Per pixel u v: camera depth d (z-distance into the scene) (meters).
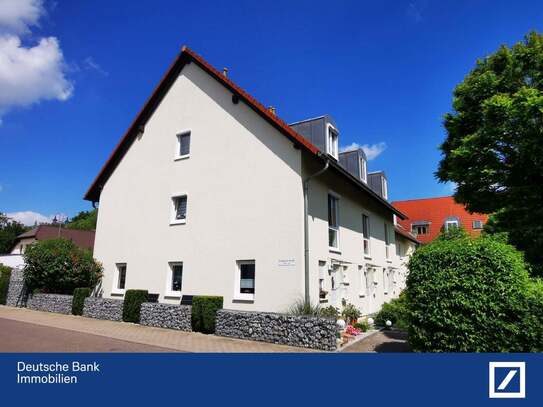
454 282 7.00
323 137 13.86
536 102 12.14
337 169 12.64
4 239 62.81
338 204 14.97
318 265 12.46
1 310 16.89
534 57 14.48
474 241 7.38
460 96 15.83
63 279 16.55
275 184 12.55
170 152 15.76
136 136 17.30
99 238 17.48
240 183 13.35
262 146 13.09
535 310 6.46
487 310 6.73
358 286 16.16
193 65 15.80
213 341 10.07
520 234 13.69
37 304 17.25
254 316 10.34
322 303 12.48
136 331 11.61
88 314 14.82
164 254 14.92
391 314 13.51
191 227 14.32
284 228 12.05
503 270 6.78
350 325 12.44
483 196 15.35
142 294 13.69
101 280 16.88
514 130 13.22
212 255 13.49
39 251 17.27
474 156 14.72
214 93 14.84
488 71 15.00
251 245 12.62
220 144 14.20
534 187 14.05
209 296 11.57
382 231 21.17
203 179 14.41
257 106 13.12
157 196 15.76
